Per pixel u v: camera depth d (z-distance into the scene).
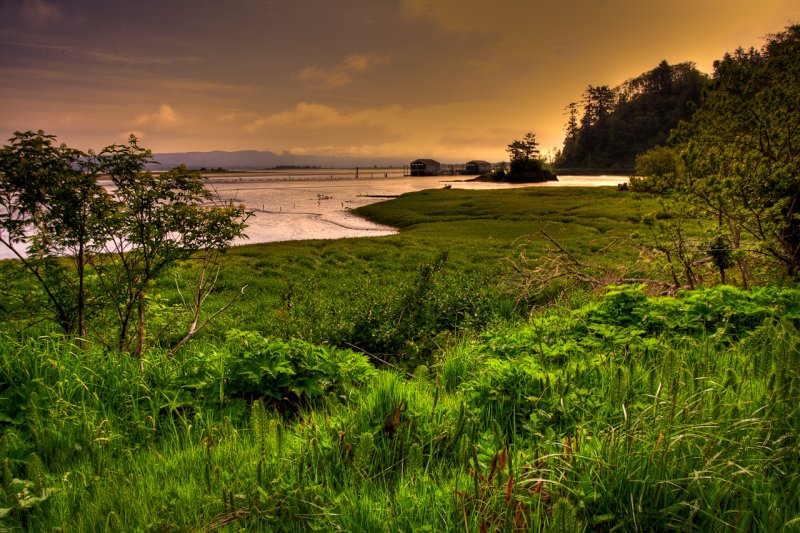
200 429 4.38
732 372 3.75
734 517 2.49
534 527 2.44
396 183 162.00
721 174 8.67
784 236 8.90
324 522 2.81
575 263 12.12
